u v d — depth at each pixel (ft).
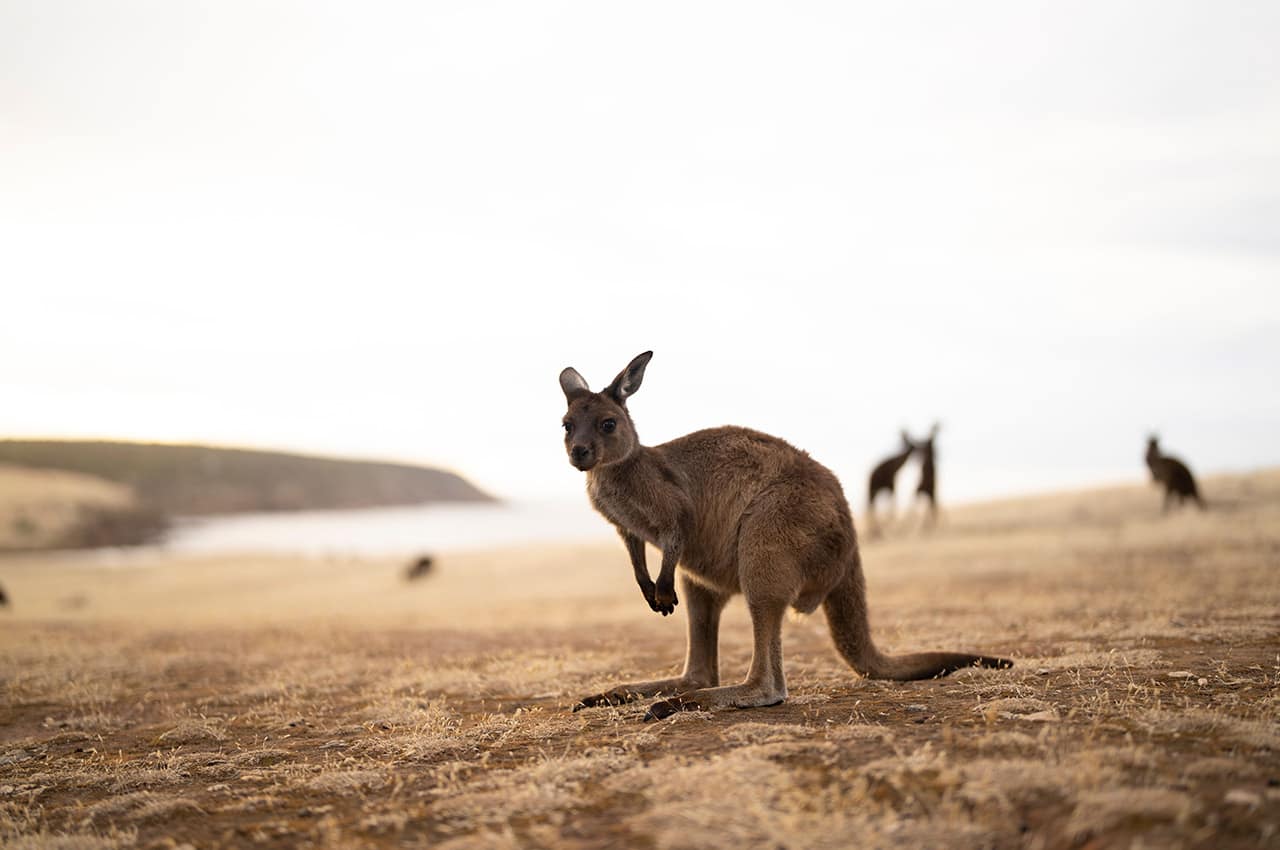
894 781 13.10
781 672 19.85
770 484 20.58
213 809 15.10
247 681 30.94
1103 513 97.04
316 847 12.82
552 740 17.74
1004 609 40.22
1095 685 19.61
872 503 95.71
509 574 102.47
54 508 320.09
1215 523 79.25
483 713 21.95
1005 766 13.05
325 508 527.81
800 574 20.08
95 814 15.38
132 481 489.26
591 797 13.69
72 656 38.88
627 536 22.07
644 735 16.89
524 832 12.52
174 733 22.06
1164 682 19.71
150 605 100.42
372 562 135.95
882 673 22.04
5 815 15.60
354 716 22.94
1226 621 30.60
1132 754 13.43
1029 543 79.56
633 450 21.26
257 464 563.07
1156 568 58.29
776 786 13.08
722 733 16.70
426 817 13.61
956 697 19.27
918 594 52.65
